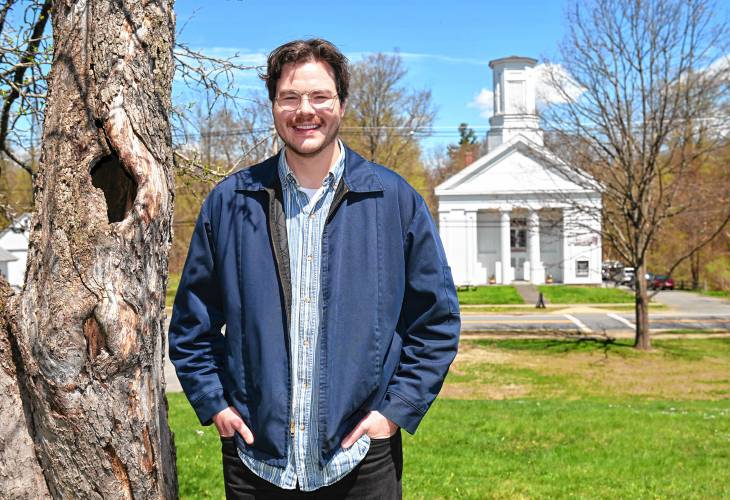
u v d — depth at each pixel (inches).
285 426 88.5
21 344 82.5
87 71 86.0
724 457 279.0
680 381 659.4
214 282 96.4
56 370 80.3
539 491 223.8
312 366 89.1
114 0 86.7
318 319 89.7
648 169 791.7
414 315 95.5
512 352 835.4
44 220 84.7
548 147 839.1
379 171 94.6
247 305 90.4
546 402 490.6
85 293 80.9
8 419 85.8
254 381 89.7
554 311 1306.6
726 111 745.6
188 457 258.5
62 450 83.1
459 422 351.9
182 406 404.2
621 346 873.5
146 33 88.4
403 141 1649.9
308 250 91.0
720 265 1754.4
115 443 82.9
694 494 223.0
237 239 92.4
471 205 1761.8
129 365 82.8
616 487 231.1
